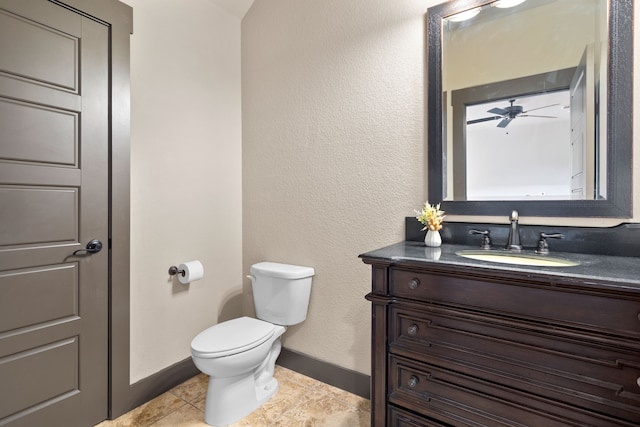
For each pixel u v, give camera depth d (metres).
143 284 1.80
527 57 1.39
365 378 1.83
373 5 1.77
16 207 1.35
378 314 1.24
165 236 1.90
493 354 1.02
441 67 1.57
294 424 1.61
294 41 2.07
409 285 1.17
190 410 1.73
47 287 1.44
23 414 1.37
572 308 0.89
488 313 1.02
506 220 1.43
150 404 1.78
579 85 1.28
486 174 1.47
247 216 2.35
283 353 2.17
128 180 1.70
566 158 1.31
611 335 0.84
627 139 1.19
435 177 1.58
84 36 1.53
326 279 1.97
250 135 2.32
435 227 1.45
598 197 1.25
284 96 2.13
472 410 1.06
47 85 1.42
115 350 1.66
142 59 1.78
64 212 1.49
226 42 2.25
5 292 1.32
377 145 1.77
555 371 0.93
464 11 1.51
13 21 1.32
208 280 2.15
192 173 2.04
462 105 1.52
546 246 1.29
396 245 1.52
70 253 1.50
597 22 1.25
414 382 1.16
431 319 1.13
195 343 1.59
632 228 1.18
